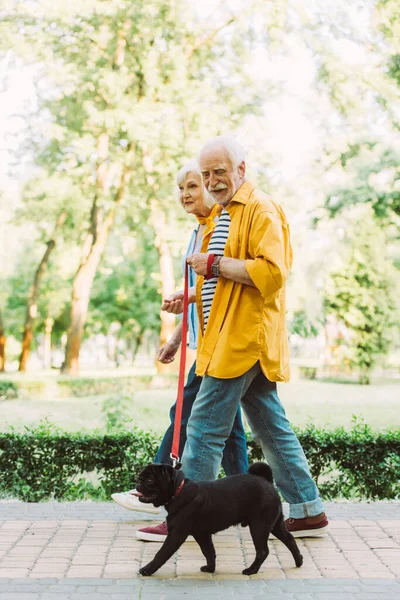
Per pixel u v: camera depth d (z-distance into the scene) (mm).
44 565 3709
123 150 21141
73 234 26625
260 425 4145
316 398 16906
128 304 35812
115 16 18219
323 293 21688
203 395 3959
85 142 19984
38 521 4555
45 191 21719
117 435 5547
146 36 18672
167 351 4711
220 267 3848
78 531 4336
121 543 4102
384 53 17906
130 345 52344
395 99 17750
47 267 34906
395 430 5719
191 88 18609
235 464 4500
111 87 18047
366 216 18469
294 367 24531
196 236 4602
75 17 18609
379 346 22750
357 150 17938
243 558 3869
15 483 5457
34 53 18766
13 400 18484
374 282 21891
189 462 3939
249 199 3928
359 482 5477
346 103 18078
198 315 4137
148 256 30281
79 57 19219
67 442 5496
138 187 21781
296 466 4164
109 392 20500
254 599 3246
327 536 4250
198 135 18141
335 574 3602
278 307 4000
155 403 15898
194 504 3482
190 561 3814
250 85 19344
